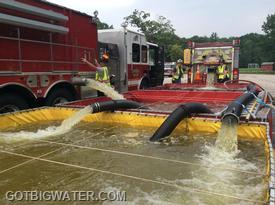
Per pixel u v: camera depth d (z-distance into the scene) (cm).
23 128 515
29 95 662
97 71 874
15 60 618
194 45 1525
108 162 328
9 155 356
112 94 820
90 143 410
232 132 411
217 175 288
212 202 230
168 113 527
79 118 514
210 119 468
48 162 329
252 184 265
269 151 306
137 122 529
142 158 342
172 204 227
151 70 1328
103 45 970
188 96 902
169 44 4225
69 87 794
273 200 193
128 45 1077
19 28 627
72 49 782
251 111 492
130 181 273
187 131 475
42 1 676
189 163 324
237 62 1457
